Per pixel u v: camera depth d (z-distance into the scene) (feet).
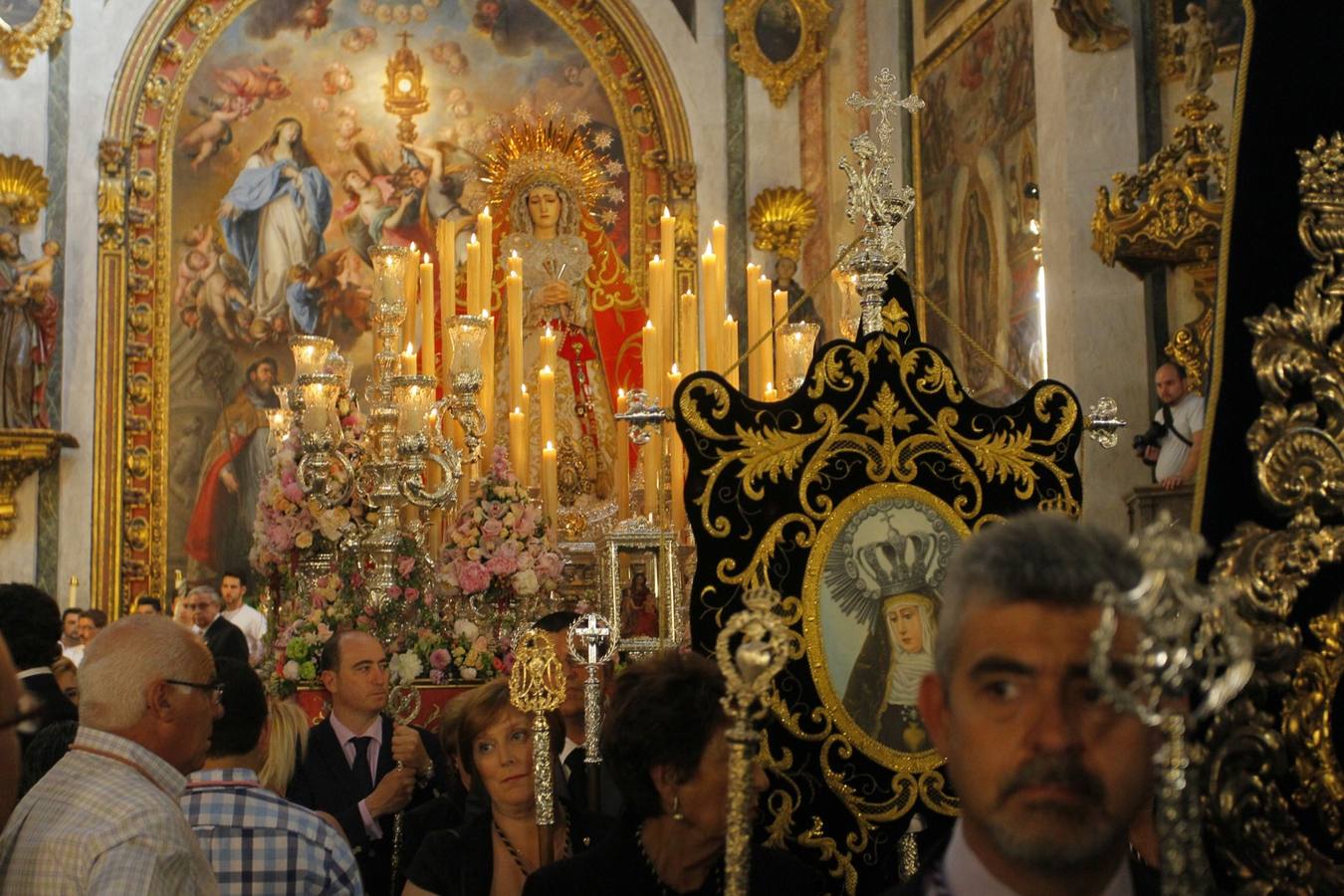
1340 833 8.66
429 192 55.16
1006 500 13.43
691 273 54.95
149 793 10.02
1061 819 5.54
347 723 18.20
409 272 28.55
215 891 10.27
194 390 52.47
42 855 9.69
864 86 54.49
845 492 13.05
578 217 54.80
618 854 10.17
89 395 51.06
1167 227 31.37
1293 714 8.68
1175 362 33.76
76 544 50.42
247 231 53.62
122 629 10.65
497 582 24.20
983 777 5.65
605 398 52.49
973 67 47.21
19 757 7.96
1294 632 8.68
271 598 25.49
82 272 51.42
